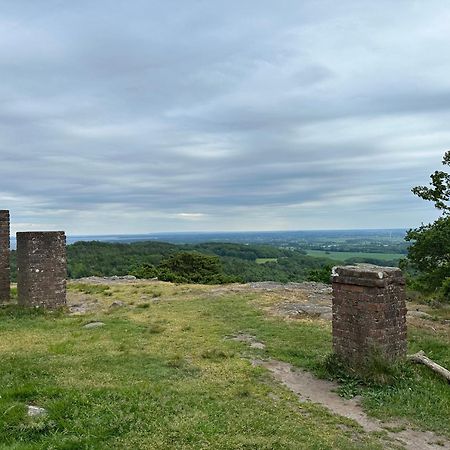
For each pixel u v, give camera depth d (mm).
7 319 14391
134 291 21219
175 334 12133
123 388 7398
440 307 18922
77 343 11008
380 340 8617
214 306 16594
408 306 19016
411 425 7027
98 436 5699
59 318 14711
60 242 16375
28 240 15656
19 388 7066
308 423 6762
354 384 8484
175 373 8695
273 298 18312
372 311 8617
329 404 7754
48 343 10992
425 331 13188
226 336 12070
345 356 9148
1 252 17516
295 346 11055
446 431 6863
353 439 6410
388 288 8703
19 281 16156
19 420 5977
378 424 7016
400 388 8266
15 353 9867
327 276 31266
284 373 9227
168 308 16453
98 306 17422
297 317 14523
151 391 7375
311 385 8633
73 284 23984
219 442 5688
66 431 5801
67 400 6672
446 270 18828
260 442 5754
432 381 8680
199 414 6555
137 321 13938
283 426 6410
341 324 9242
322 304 17141
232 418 6562
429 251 19250
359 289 8859
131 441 5621
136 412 6473
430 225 19875
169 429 5988
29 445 5387
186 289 21859
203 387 7891
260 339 11758
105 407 6523
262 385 8289
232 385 8164
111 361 9328
